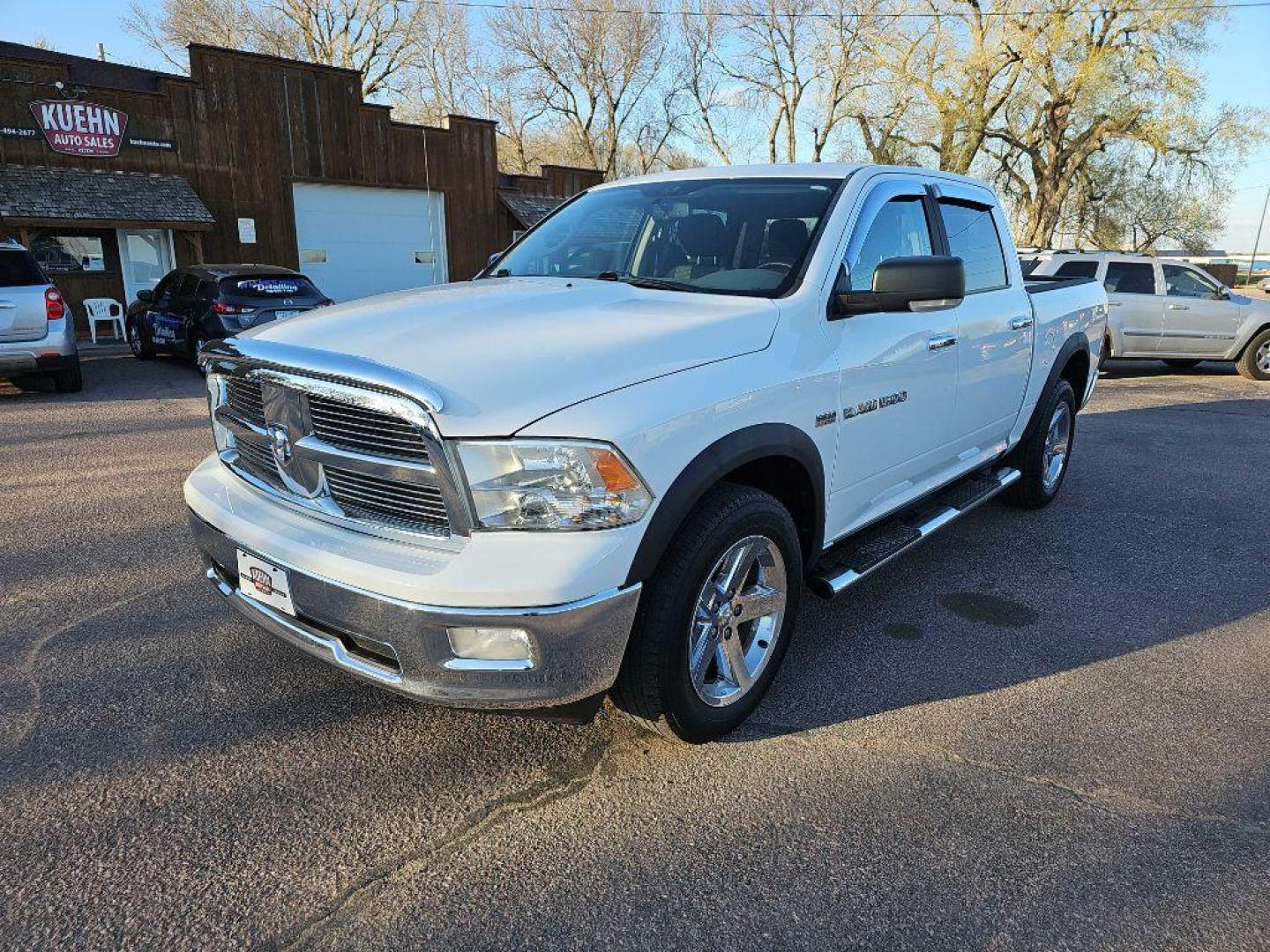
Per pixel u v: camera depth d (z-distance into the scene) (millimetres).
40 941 1975
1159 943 2016
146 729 2855
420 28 41594
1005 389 4527
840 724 2967
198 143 16906
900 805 2523
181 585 4078
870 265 3367
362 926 2045
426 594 2133
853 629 3752
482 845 2336
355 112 18906
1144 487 6250
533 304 2834
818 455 2973
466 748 2785
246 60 17266
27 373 9688
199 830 2369
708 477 2422
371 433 2303
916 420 3631
